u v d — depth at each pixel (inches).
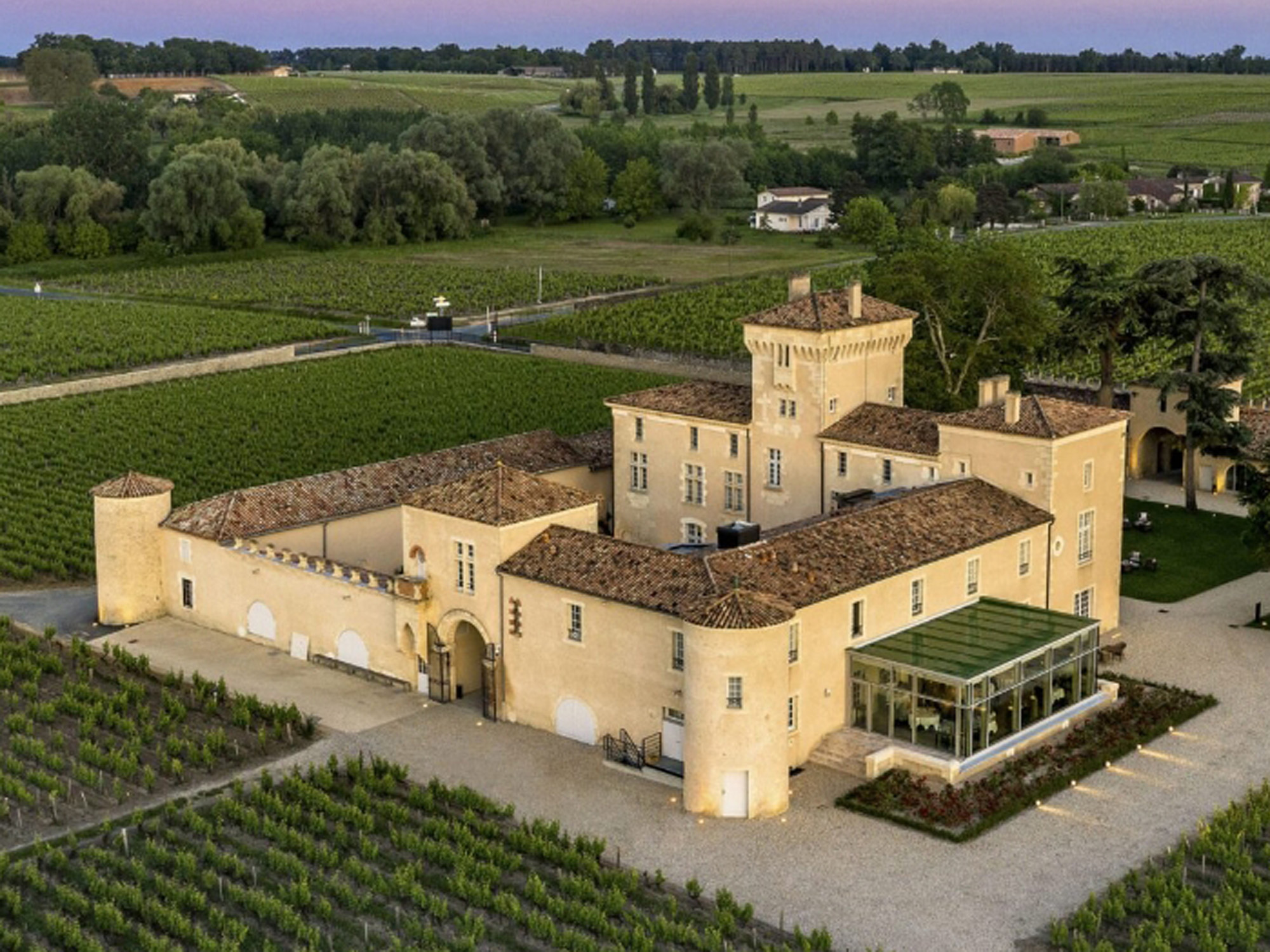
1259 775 2992.1
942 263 4933.6
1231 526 4655.5
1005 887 2593.5
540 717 3265.3
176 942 2471.7
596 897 2551.7
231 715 3353.8
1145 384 5162.4
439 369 7042.3
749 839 2773.1
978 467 3666.3
